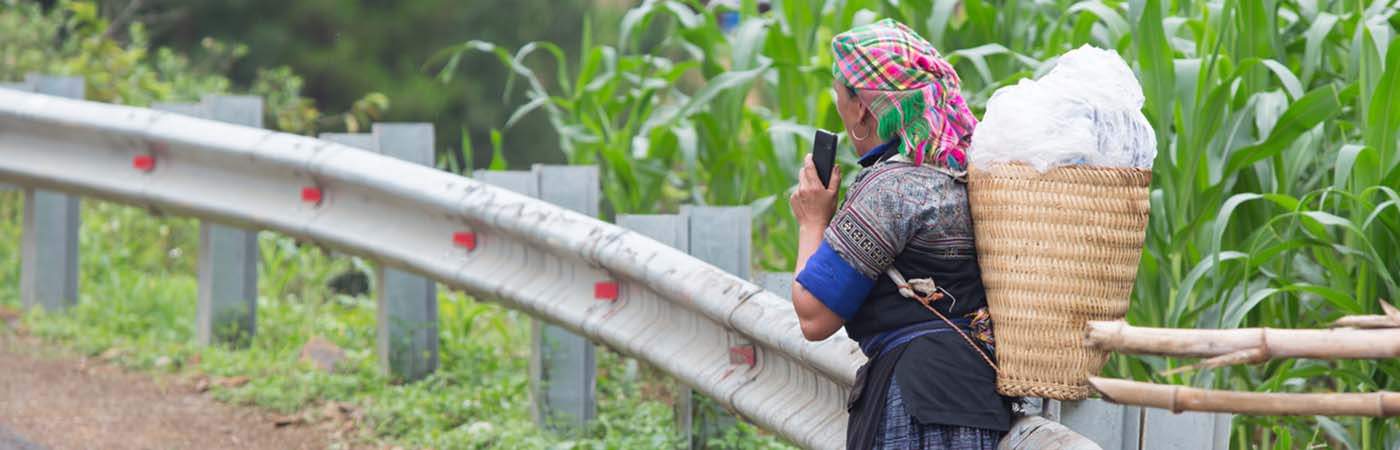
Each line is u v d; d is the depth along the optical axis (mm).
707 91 20312
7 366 22516
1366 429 15461
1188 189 16094
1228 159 16062
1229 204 14773
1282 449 14633
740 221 17312
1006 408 10727
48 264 25734
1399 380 14977
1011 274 10266
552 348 19172
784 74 22703
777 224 24391
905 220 10383
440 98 83062
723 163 22016
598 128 23375
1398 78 14805
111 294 26984
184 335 24672
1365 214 15359
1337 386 16422
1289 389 17047
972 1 19797
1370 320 8945
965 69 20234
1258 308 16578
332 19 82625
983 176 10305
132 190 23594
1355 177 15406
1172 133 17359
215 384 21766
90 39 41031
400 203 20109
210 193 22844
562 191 19406
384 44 83625
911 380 10570
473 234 19266
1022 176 10156
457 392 21000
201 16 81312
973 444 10523
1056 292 10148
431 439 19094
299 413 20500
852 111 11016
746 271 17297
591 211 19375
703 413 18438
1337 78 18391
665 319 16594
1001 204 10219
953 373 10523
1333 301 14789
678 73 23062
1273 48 17125
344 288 33250
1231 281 15773
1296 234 16594
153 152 23484
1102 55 10211
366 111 50125
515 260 18766
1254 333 8898
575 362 19156
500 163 23781
